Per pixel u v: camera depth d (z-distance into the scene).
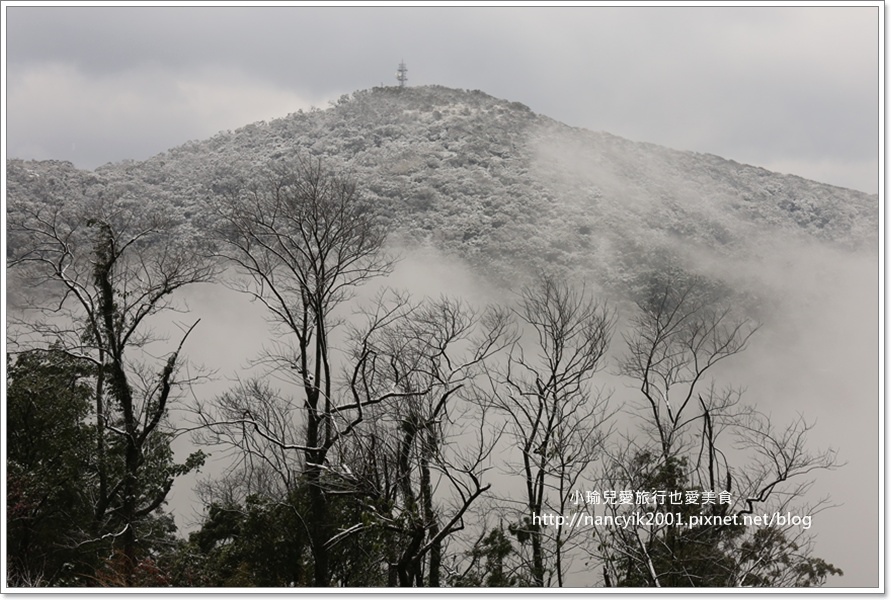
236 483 20.17
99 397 20.42
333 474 16.36
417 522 14.59
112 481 20.38
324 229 19.95
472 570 15.79
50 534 18.42
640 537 15.50
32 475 18.05
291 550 17.20
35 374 19.81
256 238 19.78
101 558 18.14
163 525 22.77
